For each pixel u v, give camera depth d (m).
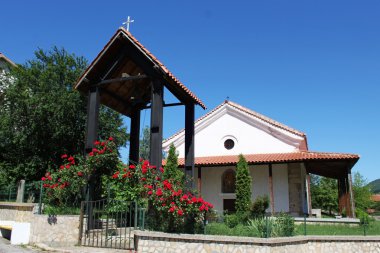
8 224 13.45
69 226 11.74
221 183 26.39
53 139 27.69
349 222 17.89
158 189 10.68
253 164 23.81
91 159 12.66
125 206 11.80
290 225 12.43
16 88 27.69
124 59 14.28
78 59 29.66
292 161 22.73
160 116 12.82
